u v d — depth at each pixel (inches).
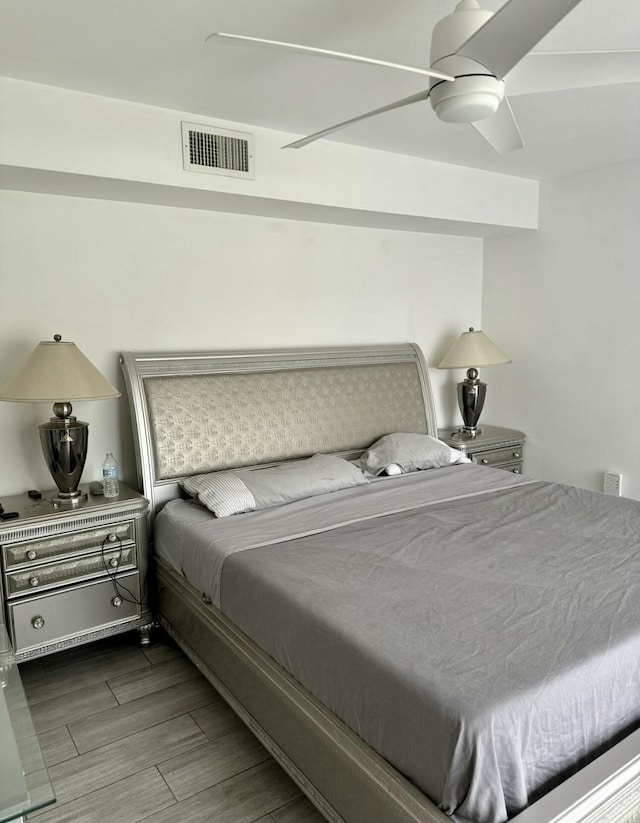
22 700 63.4
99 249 112.8
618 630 62.3
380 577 76.8
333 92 94.3
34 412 109.3
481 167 140.7
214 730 86.2
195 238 123.0
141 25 72.6
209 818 70.6
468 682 53.7
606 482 146.6
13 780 51.4
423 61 83.3
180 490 116.1
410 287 158.4
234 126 107.5
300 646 68.7
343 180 121.6
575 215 147.3
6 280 104.7
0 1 66.7
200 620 92.5
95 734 85.5
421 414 152.8
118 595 104.2
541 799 48.8
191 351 123.3
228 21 72.0
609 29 73.3
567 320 151.8
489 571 78.2
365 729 59.1
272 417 127.3
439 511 104.2
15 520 93.0
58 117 91.5
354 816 59.3
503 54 55.7
